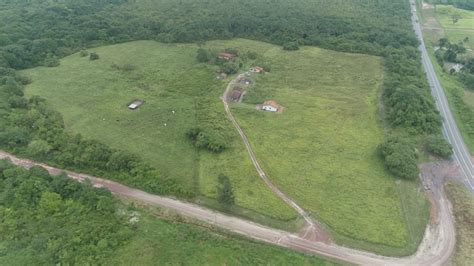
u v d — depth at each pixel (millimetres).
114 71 147125
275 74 146250
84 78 141000
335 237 77062
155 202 85000
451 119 121062
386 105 123938
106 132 108938
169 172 93625
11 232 73438
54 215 77562
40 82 137250
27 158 97375
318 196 86938
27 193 80938
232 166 96000
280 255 72562
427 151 104062
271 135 108562
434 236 78375
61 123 109688
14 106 116750
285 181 91250
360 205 84750
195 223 80125
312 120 116125
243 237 76812
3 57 142250
